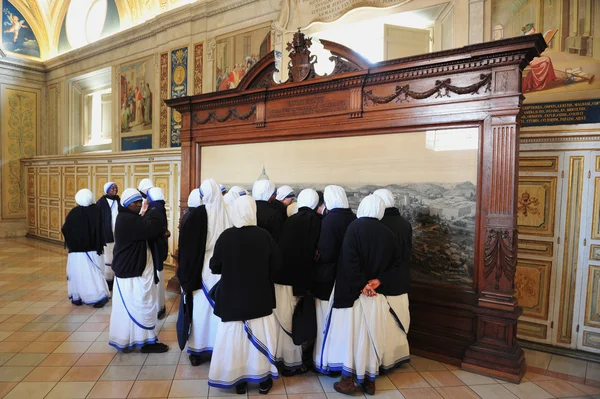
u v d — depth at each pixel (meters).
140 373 3.39
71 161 10.05
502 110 3.44
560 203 4.01
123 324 3.72
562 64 4.68
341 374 3.18
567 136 3.95
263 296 2.98
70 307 5.20
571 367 3.67
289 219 3.47
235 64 7.96
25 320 4.70
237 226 3.02
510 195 3.42
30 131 12.62
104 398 2.98
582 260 3.91
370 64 4.07
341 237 3.28
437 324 3.82
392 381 3.32
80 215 5.09
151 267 3.82
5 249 9.59
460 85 3.67
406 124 3.97
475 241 3.67
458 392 3.15
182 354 3.80
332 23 6.49
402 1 5.82
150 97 9.74
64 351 3.83
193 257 3.44
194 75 8.73
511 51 3.33
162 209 4.39
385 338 3.12
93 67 11.31
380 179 4.23
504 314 3.39
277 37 7.12
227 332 2.97
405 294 3.48
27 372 3.39
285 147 4.91
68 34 12.15
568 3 4.65
